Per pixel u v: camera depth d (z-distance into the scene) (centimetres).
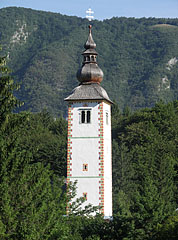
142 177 16875
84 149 11669
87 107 11844
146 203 8738
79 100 11888
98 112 11812
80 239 7619
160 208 8762
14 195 6128
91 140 11688
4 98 7444
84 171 11550
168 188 16350
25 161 6334
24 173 6259
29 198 6141
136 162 19275
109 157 12094
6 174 6150
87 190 11438
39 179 6316
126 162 19700
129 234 8488
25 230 5828
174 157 18550
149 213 8656
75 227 7738
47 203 6644
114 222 8881
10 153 6266
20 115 7456
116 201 16862
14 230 5888
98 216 9150
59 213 6738
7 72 7638
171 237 8006
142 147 19538
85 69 12181
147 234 8525
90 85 12156
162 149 18425
